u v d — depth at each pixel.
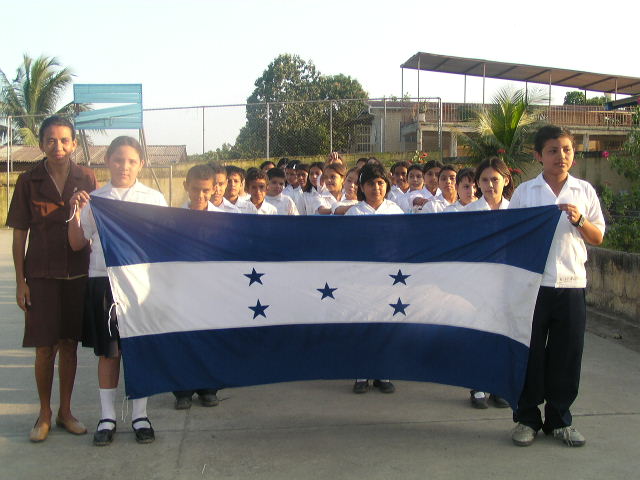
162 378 3.81
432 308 4.04
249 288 3.99
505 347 3.86
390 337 4.08
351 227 4.05
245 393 4.80
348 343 4.08
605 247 7.55
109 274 3.70
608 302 6.72
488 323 3.93
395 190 7.32
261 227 4.00
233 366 3.96
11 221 3.84
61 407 3.98
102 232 3.70
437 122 18.17
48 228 3.83
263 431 4.01
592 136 21.25
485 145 13.06
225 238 3.95
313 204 6.73
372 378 4.08
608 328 6.33
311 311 4.05
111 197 3.92
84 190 3.96
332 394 4.77
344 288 4.07
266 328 4.02
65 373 3.97
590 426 4.03
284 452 3.68
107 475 3.38
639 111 8.22
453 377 4.02
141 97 14.99
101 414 4.01
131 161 3.95
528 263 3.75
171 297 3.85
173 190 16.20
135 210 3.77
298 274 4.04
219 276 3.95
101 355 3.79
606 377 5.00
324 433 3.97
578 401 4.48
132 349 3.75
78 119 14.94
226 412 4.38
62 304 3.89
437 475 3.37
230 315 3.97
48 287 3.82
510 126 12.72
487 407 4.43
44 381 3.88
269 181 6.64
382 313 4.07
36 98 29.31
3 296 8.34
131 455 3.64
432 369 4.06
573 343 3.72
